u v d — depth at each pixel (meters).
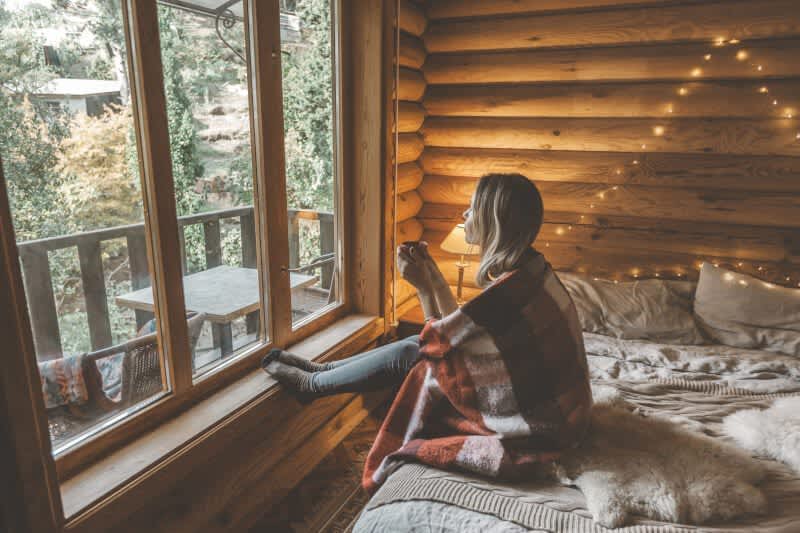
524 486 1.36
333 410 2.46
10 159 1.21
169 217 1.62
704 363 2.26
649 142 2.84
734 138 2.68
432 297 1.77
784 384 2.05
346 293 2.76
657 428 1.55
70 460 1.42
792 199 2.64
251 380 2.01
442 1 3.03
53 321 1.34
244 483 1.92
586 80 2.90
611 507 1.22
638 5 2.71
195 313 1.82
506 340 1.39
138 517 1.53
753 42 2.56
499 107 3.08
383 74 2.51
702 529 1.19
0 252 1.06
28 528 1.16
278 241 2.14
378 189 2.61
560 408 1.39
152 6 1.49
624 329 2.60
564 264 3.15
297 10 2.14
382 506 1.33
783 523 1.21
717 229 2.83
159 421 1.68
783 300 2.48
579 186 3.04
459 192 3.29
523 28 2.91
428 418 1.56
